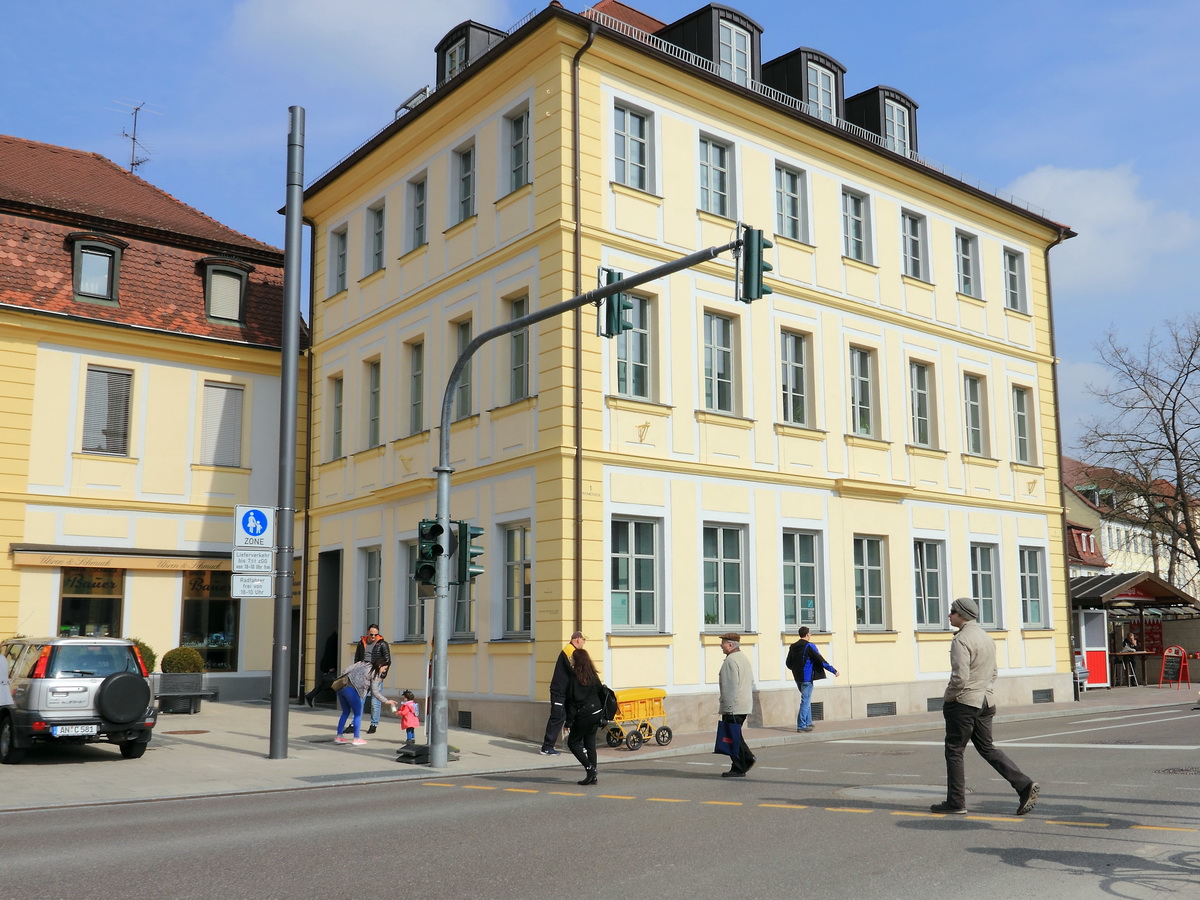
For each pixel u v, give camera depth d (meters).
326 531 26.20
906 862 7.98
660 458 20.34
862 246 25.42
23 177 28.16
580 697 13.49
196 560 27.09
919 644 24.67
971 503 26.73
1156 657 36.94
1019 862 7.92
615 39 20.53
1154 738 17.53
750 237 11.94
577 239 19.81
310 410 27.47
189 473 27.45
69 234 26.80
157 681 25.33
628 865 8.09
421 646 22.20
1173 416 43.31
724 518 21.25
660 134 21.44
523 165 21.30
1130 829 9.18
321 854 8.73
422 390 23.34
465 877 7.77
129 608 26.27
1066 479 71.00
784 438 22.62
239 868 8.20
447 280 22.61
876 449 24.58
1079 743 16.98
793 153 23.92
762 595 21.64
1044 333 30.12
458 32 24.59
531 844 9.03
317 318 27.52
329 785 13.81
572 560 18.92
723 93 22.38
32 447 25.34
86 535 25.84
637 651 19.45
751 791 12.34
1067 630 28.92
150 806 12.12
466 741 18.61
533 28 20.22
